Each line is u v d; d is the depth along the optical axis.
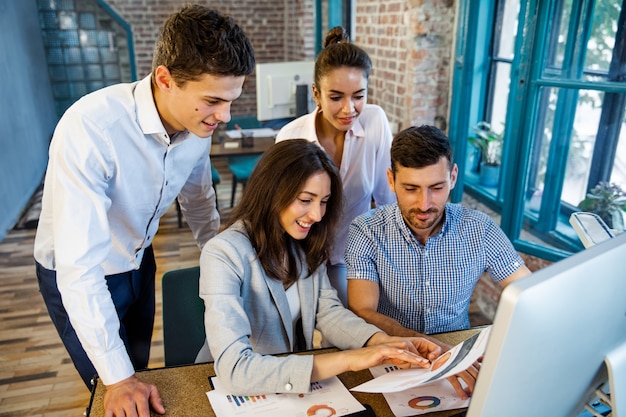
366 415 1.05
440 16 3.05
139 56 6.06
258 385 1.11
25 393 2.33
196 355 1.58
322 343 1.55
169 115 1.31
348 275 1.52
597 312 0.72
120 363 1.15
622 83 2.04
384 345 1.15
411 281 1.49
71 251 1.17
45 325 2.87
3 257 3.70
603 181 2.40
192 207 1.85
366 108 1.91
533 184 2.71
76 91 5.94
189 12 1.10
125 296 1.61
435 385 1.15
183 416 1.06
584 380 0.79
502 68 2.98
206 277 1.26
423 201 1.36
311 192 1.26
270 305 1.34
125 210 1.43
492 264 1.50
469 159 3.24
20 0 5.03
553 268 0.65
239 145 3.98
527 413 0.73
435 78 3.18
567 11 2.18
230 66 1.11
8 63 4.58
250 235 1.32
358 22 4.01
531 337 0.64
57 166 1.20
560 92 2.42
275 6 6.23
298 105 3.85
